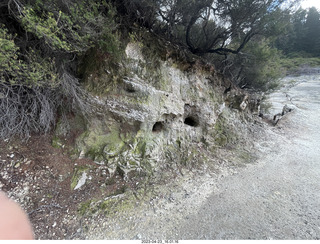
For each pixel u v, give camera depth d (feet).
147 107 15.37
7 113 11.33
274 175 17.70
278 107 52.49
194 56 20.53
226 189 14.78
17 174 11.22
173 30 20.18
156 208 11.95
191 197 13.38
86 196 11.79
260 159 21.17
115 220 10.64
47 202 10.57
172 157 17.44
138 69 15.20
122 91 14.88
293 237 10.51
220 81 23.84
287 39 27.17
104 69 14.19
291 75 94.32
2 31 8.04
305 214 12.46
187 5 16.58
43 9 8.91
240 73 33.40
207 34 23.72
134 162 14.87
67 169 12.90
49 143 13.83
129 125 15.65
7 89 11.32
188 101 19.49
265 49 26.43
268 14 19.21
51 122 14.39
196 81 19.98
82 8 10.07
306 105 51.85
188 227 10.71
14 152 12.14
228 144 23.62
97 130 15.11
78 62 14.43
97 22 11.48
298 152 23.99
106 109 14.70
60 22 9.50
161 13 17.44
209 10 18.60
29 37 10.93
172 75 17.75
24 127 13.20
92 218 10.48
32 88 11.58
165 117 17.79
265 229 10.94
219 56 30.12
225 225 11.04
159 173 15.53
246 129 28.14
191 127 20.59
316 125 36.86
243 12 18.56
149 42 16.02
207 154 20.20
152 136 16.80
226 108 26.50
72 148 14.16
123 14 15.17
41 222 9.52
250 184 15.84
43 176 11.83
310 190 15.46
